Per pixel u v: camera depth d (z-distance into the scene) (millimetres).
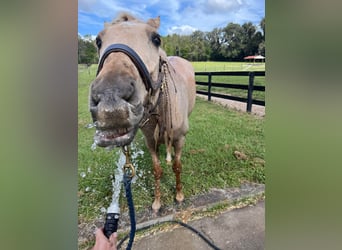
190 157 2404
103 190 2016
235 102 3266
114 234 827
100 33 1013
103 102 751
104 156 2305
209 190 2076
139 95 875
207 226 1783
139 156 2375
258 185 2117
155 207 1900
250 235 1688
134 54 882
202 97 3689
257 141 2545
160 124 1421
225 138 2623
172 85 1454
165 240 1704
